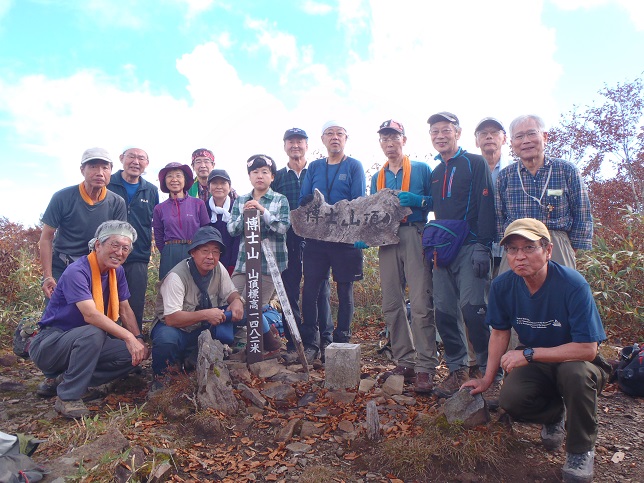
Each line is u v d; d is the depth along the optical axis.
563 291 2.80
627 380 3.86
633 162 14.15
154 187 5.30
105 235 3.83
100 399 3.99
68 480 2.56
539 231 2.77
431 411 3.52
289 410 3.73
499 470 2.82
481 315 3.63
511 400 2.94
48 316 3.89
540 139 3.55
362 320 6.70
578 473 2.64
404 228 4.20
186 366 4.30
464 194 3.80
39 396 4.06
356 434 3.29
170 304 4.12
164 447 3.10
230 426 3.44
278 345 4.91
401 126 4.31
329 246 4.77
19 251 7.75
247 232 4.48
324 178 4.86
